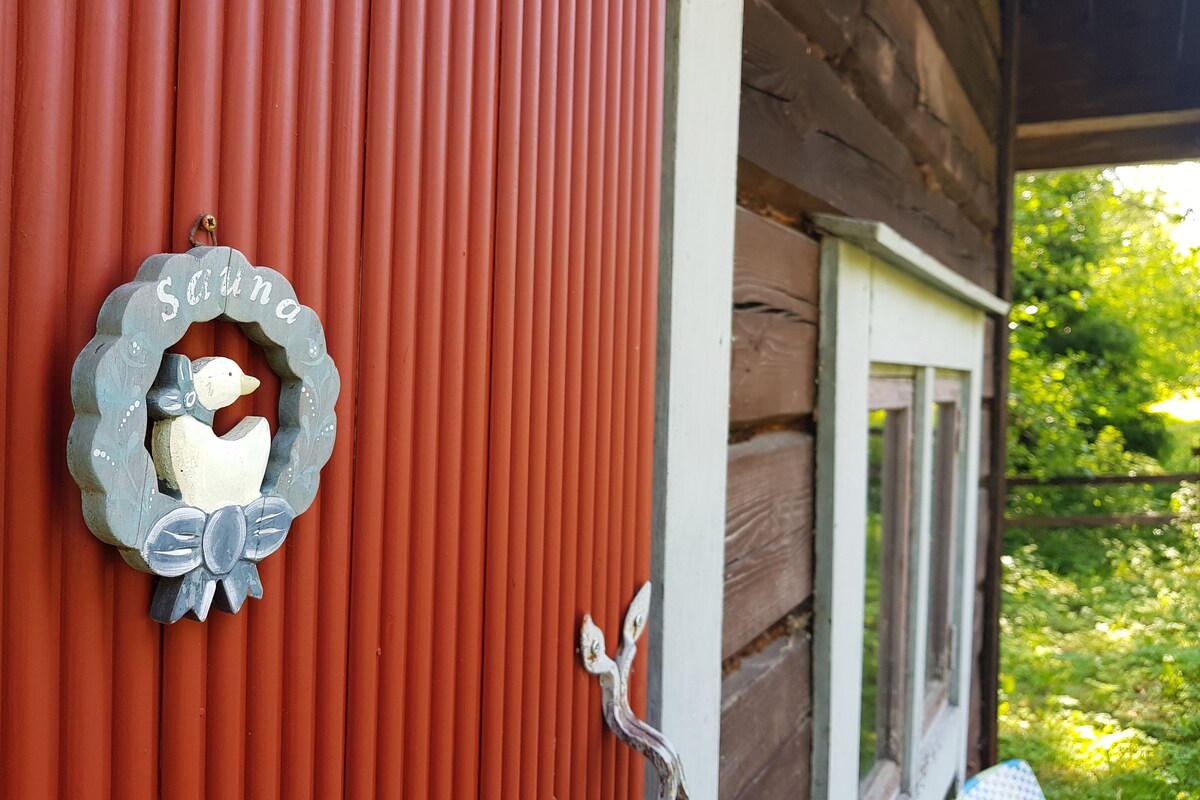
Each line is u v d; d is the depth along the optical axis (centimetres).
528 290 73
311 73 54
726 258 111
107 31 43
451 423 66
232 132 49
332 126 55
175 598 45
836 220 150
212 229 48
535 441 75
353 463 58
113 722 45
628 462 89
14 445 41
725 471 113
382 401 60
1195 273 1059
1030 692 582
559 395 78
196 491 45
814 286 155
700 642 108
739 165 125
